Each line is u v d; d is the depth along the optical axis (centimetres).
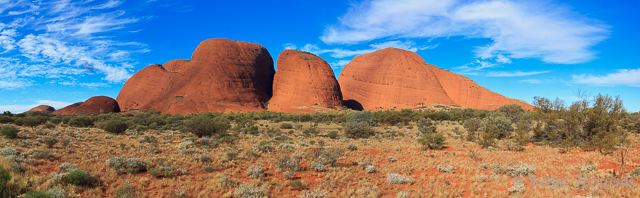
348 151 2294
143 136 3108
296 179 1434
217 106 14600
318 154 1988
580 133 2522
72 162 1446
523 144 2812
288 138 3281
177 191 1112
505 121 3612
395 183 1377
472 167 1642
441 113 8031
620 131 3014
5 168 1052
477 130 4578
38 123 4003
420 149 2527
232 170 1526
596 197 1024
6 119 4359
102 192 1071
